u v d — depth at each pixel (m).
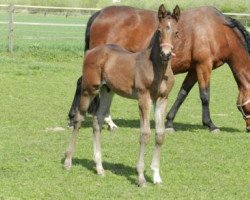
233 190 8.45
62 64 22.58
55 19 40.66
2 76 19.09
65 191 8.18
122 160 9.91
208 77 12.42
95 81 8.83
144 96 8.21
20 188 8.24
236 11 37.88
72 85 18.34
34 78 19.23
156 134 8.38
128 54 8.55
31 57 23.38
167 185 8.55
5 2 46.72
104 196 8.01
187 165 9.70
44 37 29.70
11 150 10.34
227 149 10.95
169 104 16.16
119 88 8.59
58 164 9.53
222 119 14.21
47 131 12.12
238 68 12.55
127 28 12.48
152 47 8.14
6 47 24.47
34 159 9.78
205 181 8.84
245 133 12.55
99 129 9.05
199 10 12.49
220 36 12.36
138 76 8.23
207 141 11.59
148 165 9.57
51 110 14.48
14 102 15.28
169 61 8.12
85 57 9.02
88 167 9.42
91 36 12.74
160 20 7.89
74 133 9.23
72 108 12.30
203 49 12.27
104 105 9.04
